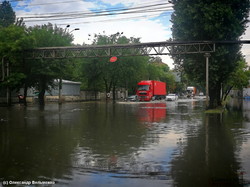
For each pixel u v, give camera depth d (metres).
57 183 6.10
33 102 45.72
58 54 36.44
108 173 6.81
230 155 8.68
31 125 16.42
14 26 35.16
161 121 18.81
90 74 56.50
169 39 30.56
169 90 102.62
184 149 9.60
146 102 52.72
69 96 54.69
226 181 6.20
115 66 53.66
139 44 30.11
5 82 33.19
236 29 26.64
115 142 10.94
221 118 20.92
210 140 11.40
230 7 26.48
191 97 89.19
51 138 11.91
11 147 9.98
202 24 27.11
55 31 39.97
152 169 7.14
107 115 23.48
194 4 26.80
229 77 31.62
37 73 35.12
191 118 20.89
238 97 93.12
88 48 32.16
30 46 33.69
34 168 7.27
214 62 27.94
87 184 6.03
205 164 7.61
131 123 17.58
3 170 7.10
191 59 29.27
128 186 5.90
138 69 56.03
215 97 29.91
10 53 32.91
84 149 9.63
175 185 5.95
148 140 11.41
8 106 35.31
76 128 15.17
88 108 33.22
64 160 8.09
